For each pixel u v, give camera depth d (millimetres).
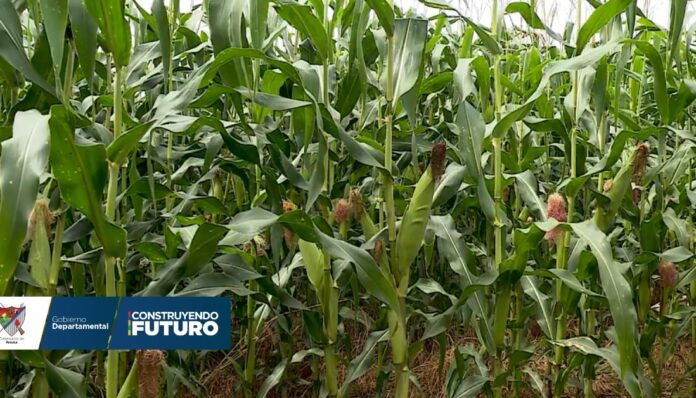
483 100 2959
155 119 1824
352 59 2529
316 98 2215
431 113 4070
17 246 1428
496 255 2562
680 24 2281
